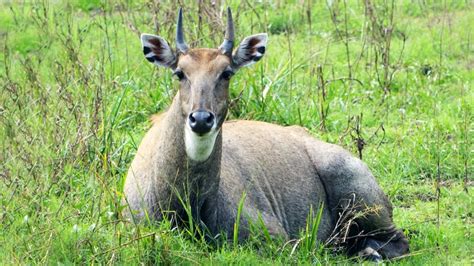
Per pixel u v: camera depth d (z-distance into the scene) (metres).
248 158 12.04
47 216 11.27
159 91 15.73
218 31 15.98
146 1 18.25
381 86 17.33
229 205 11.31
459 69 18.66
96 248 10.52
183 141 10.77
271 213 11.82
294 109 15.76
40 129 13.12
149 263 10.37
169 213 11.00
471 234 12.49
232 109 15.30
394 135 15.44
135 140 14.30
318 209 12.38
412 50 19.20
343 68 18.41
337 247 12.18
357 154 14.47
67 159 12.59
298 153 12.59
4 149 12.66
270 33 20.48
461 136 15.23
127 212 11.18
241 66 11.39
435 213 13.15
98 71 15.14
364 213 11.80
